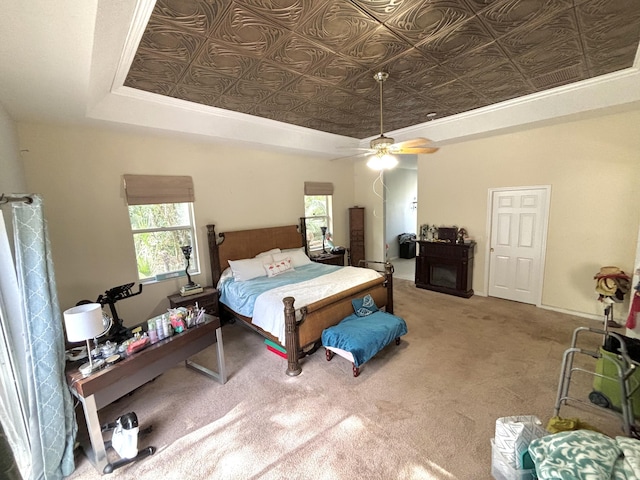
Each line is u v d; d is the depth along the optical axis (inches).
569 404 91.1
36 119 108.5
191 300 147.5
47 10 47.0
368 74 109.0
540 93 133.7
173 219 158.9
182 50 87.7
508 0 70.0
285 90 121.3
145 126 125.6
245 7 69.3
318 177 235.9
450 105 147.7
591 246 151.6
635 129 134.2
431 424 85.3
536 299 174.4
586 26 81.9
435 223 214.5
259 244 191.8
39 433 68.2
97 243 131.6
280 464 73.7
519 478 61.7
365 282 145.9
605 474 49.4
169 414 93.0
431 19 76.9
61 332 74.6
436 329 148.2
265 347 137.6
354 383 106.3
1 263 67.2
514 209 177.3
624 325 143.7
